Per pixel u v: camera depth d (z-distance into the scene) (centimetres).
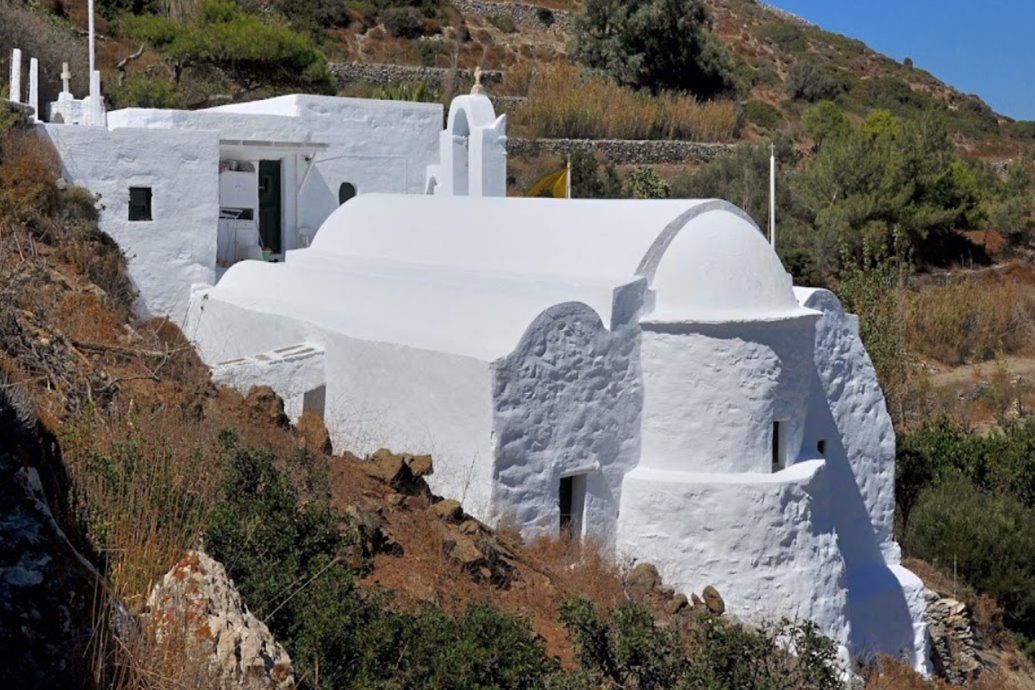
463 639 976
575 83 5694
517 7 7225
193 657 833
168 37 4869
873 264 4647
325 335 1789
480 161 2370
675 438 1630
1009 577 2333
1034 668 2248
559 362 1555
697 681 1039
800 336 1656
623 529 1633
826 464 1725
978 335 4366
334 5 6384
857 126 6931
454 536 1352
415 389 1614
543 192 3938
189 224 2203
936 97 8662
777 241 4556
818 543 1633
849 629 1680
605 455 1614
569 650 1235
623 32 6425
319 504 1124
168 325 2116
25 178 1970
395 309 1762
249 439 1415
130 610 875
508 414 1506
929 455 2736
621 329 1614
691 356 1612
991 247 5394
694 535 1593
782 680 1090
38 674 769
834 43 9119
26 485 866
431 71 5794
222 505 1057
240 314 2006
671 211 1683
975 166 6588
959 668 2072
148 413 1317
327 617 931
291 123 2431
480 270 1819
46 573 807
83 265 1934
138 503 1037
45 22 4353
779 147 5762
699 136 5547
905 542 2448
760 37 8688
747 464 1619
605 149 5131
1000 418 3431
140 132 2145
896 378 3288
